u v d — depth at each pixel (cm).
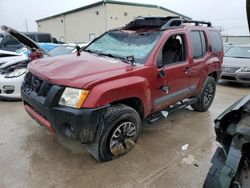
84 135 266
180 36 405
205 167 306
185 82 417
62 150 330
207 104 523
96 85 267
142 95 316
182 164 310
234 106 196
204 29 481
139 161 312
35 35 1123
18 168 287
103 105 268
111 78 281
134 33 406
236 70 800
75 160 308
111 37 423
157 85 348
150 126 432
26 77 338
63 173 281
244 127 170
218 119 187
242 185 170
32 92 307
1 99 540
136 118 318
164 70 353
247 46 934
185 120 471
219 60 527
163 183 271
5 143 343
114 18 2088
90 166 296
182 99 431
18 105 509
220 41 536
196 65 437
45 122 290
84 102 260
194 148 355
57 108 265
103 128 282
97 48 411
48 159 308
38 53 546
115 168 295
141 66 324
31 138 361
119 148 311
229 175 170
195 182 276
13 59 578
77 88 261
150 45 356
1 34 891
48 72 296
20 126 402
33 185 259
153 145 358
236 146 170
